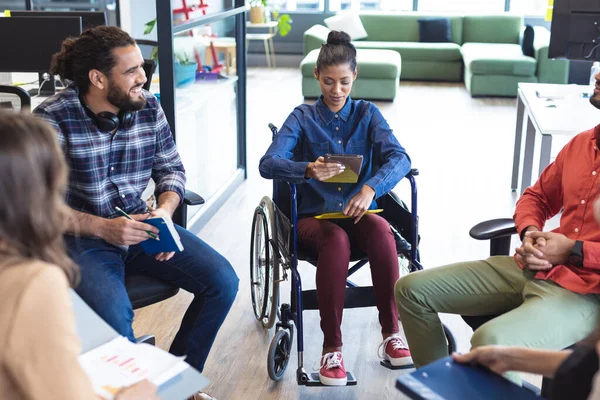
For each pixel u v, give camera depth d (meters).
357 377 2.62
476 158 5.44
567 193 2.24
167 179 2.48
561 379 1.31
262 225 2.94
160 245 2.17
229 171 4.64
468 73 7.95
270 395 2.52
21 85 4.27
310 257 2.55
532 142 4.34
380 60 7.56
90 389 1.16
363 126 2.65
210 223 4.09
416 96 7.83
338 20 8.80
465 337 2.90
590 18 3.64
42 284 1.12
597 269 2.06
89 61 2.15
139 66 2.21
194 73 3.77
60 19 3.57
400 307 2.23
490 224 2.33
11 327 1.10
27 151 1.14
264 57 9.68
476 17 8.77
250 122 6.49
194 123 3.87
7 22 3.60
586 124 3.60
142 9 6.82
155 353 1.47
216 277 2.31
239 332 2.94
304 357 2.75
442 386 1.40
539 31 8.21
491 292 2.20
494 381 1.42
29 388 1.11
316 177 2.39
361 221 2.59
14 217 1.14
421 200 4.52
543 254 2.10
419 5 9.53
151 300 2.31
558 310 1.99
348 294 2.59
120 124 2.30
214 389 2.54
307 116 2.67
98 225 2.17
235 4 4.43
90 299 2.06
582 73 5.30
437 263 3.60
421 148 5.72
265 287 2.81
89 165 2.25
